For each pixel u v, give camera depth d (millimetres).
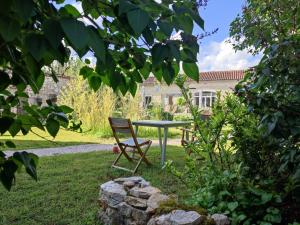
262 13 2459
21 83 936
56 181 4074
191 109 2768
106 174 4543
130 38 905
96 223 2762
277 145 2348
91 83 1122
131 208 2494
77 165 5160
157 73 919
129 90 1041
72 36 555
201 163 2947
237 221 2107
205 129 2660
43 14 687
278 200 2146
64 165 5141
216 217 2102
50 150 6859
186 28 724
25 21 552
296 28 2266
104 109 10625
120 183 2916
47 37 572
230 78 22703
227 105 2674
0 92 958
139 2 677
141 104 11625
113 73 915
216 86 23312
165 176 4477
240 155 2570
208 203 2381
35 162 969
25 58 724
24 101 1140
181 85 2641
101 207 2842
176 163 5566
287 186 2148
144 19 614
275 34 2297
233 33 2891
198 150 2691
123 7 616
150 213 2334
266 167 2475
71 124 1272
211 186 2426
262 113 2000
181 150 7297
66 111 1186
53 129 1074
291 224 2000
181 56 780
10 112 1061
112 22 819
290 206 2275
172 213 2162
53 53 657
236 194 2279
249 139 2504
